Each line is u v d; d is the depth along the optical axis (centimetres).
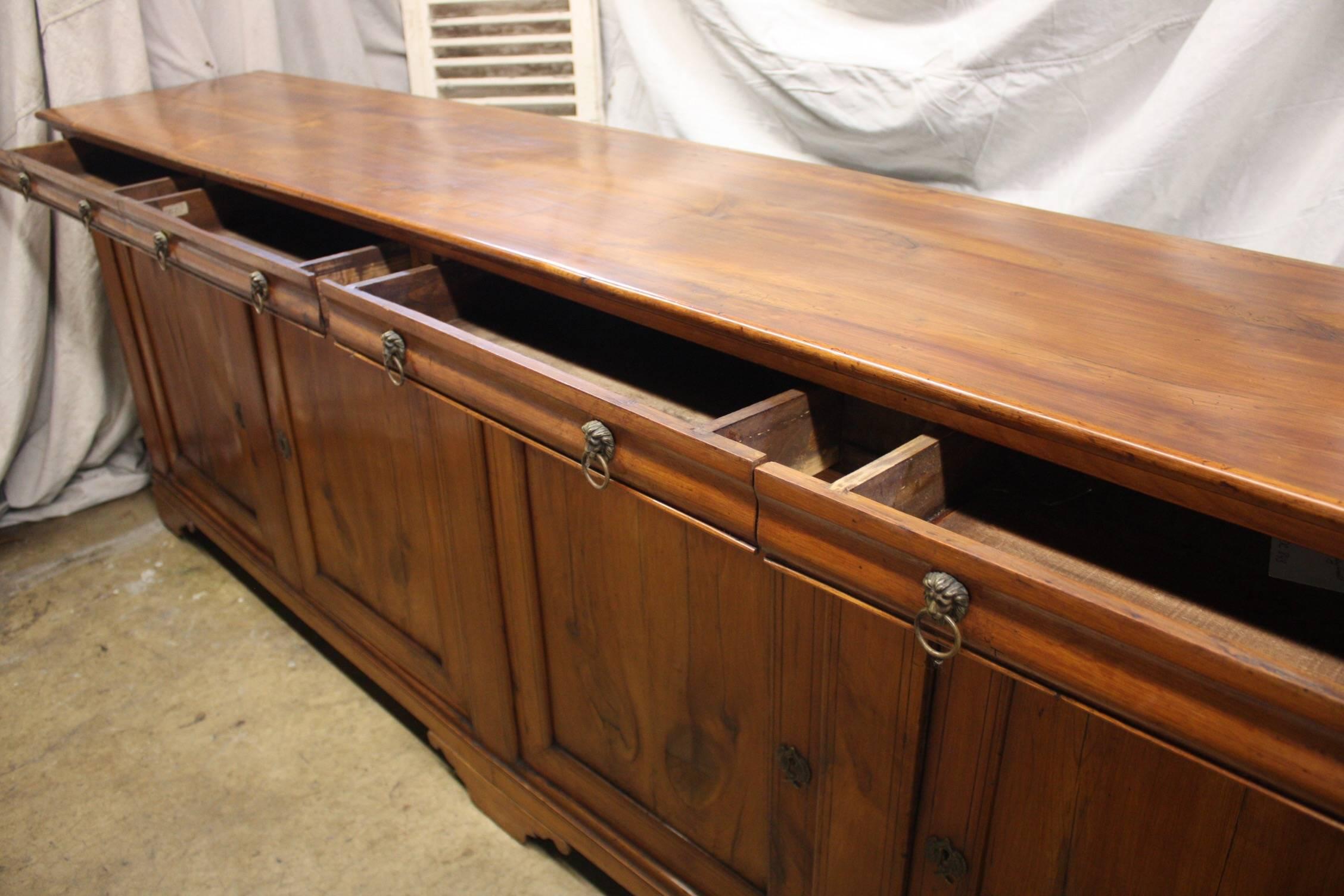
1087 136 165
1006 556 75
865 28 179
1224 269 113
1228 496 73
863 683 95
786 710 105
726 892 127
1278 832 74
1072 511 98
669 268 113
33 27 212
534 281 118
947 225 128
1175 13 151
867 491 86
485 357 109
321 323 135
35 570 225
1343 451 76
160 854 156
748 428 98
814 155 196
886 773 98
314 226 185
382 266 143
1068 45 160
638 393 124
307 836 160
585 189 143
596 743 137
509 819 157
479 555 136
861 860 105
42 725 182
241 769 172
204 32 235
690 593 110
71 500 247
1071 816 86
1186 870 81
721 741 117
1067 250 119
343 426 152
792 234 124
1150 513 98
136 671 195
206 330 177
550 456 115
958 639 79
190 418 202
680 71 204
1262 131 147
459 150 165
